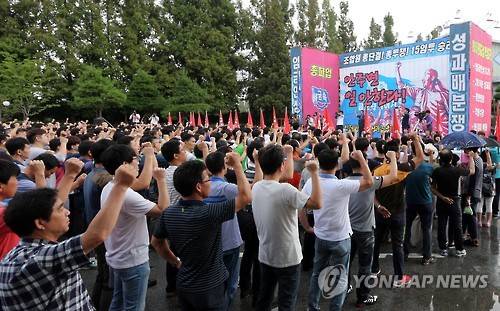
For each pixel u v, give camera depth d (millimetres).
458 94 14078
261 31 29719
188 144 6129
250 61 30547
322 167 3783
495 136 10641
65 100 26078
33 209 1827
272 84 29141
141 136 7672
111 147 3312
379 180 3664
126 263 3084
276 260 3209
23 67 22469
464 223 6582
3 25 24875
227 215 2662
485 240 6621
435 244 6473
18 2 25234
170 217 2721
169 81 27391
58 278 1753
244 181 2736
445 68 18203
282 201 3137
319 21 32625
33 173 3014
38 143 6074
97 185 3852
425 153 6156
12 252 1834
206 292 2666
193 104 26078
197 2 29203
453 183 5715
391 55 20203
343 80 22297
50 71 23922
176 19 28828
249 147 5121
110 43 26672
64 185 2359
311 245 5379
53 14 25672
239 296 4770
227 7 29875
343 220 3742
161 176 3096
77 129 9195
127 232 3080
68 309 1841
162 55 28406
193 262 2678
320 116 20281
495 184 8031
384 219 4812
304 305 4453
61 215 1933
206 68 28047
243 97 31438
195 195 2756
